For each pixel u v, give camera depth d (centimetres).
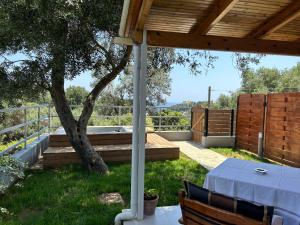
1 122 711
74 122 568
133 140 337
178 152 690
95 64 535
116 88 1411
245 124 862
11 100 529
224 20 337
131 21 304
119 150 649
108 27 488
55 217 353
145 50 322
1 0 430
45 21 430
